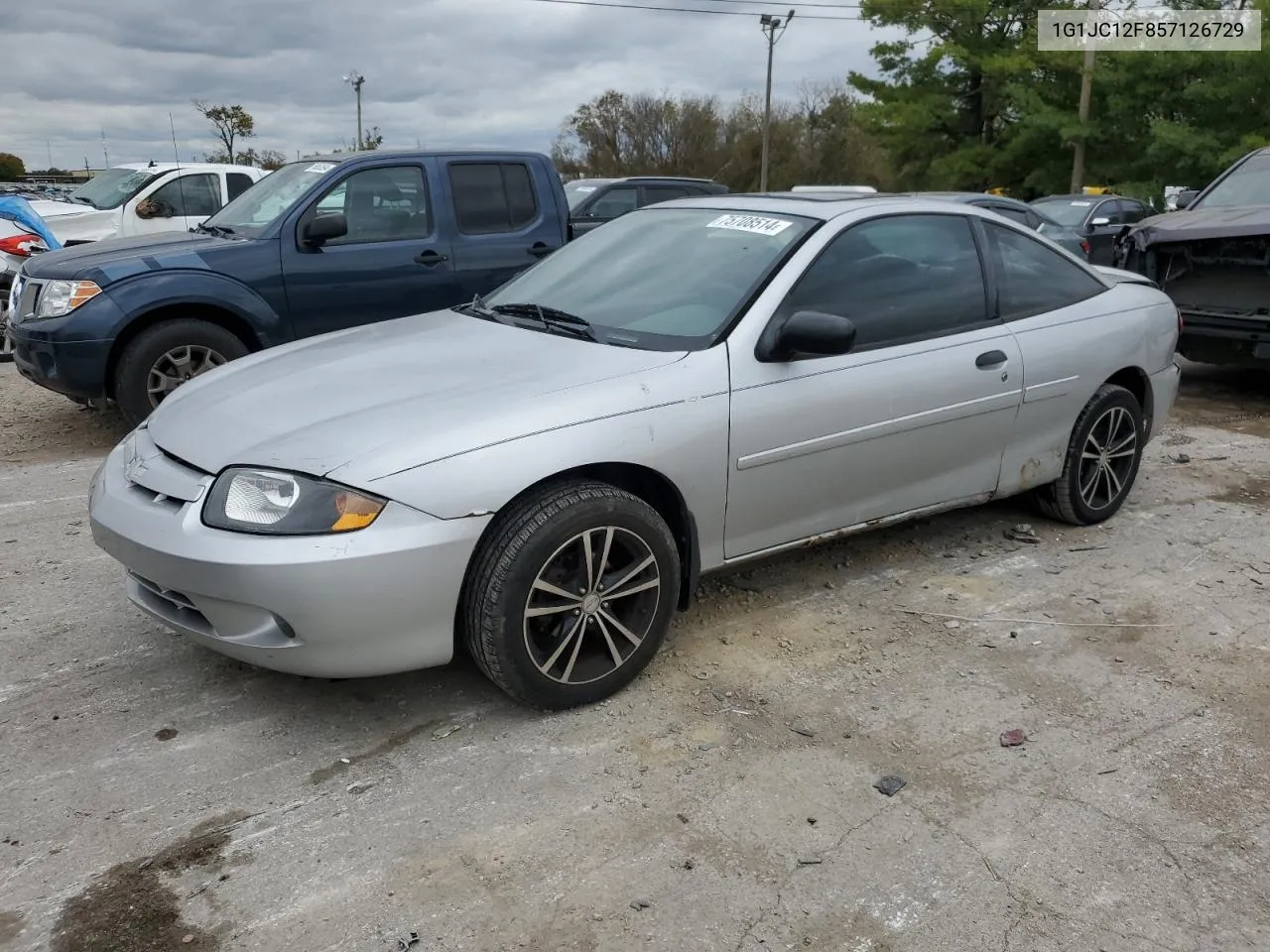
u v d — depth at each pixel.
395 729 3.11
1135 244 7.90
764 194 4.38
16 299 6.52
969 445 4.14
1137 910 2.39
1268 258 6.95
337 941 2.27
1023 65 31.16
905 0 34.03
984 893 2.44
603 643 3.23
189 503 2.89
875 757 2.98
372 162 6.82
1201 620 3.90
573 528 3.00
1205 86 26.58
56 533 4.78
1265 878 2.50
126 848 2.57
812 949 2.26
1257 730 3.15
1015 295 4.38
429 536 2.79
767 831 2.65
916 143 36.09
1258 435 6.74
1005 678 3.44
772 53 41.59
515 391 3.12
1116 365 4.67
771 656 3.57
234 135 36.34
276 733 3.08
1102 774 2.91
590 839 2.61
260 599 2.74
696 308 3.59
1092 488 4.80
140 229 11.20
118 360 6.16
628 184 12.48
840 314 3.71
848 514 3.85
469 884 2.45
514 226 7.38
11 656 3.54
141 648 3.61
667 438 3.20
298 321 6.56
